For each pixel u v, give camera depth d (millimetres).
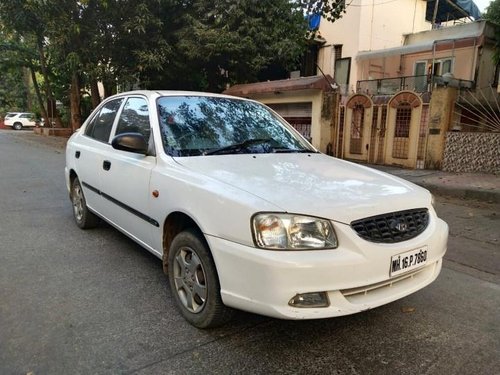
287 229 2369
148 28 14344
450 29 17734
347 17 18719
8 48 23000
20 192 7488
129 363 2518
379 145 11516
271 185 2697
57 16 13461
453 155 10383
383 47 19500
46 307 3176
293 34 14773
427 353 2715
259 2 14016
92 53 14281
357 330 2980
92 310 3146
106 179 4184
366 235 2508
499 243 5199
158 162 3340
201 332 2877
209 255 2740
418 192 3066
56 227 5258
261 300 2381
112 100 4730
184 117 3703
